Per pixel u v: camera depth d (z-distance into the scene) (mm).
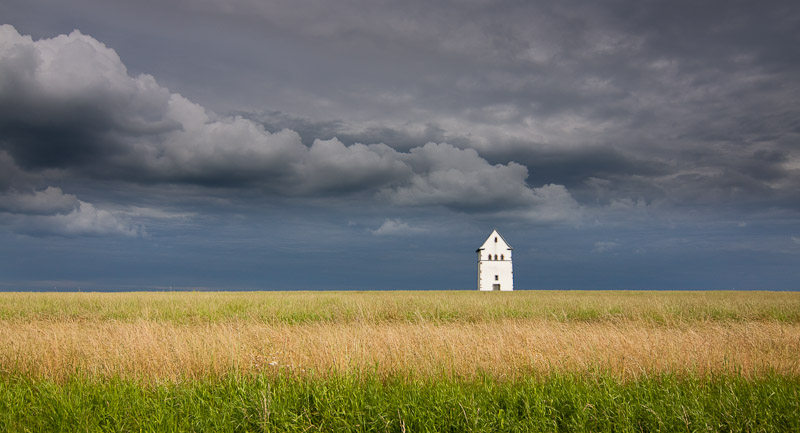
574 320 21406
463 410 5836
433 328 13516
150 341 9773
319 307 26469
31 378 8172
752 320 20906
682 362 8617
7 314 21984
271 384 7492
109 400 6789
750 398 6492
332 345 9234
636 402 6500
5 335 11625
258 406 6262
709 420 5699
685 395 6742
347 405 6383
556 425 5746
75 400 6664
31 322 17562
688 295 46719
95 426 5906
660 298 38188
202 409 6500
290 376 7766
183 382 7602
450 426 5859
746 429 5539
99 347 9773
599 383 7633
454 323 19047
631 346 9562
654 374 8031
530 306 27781
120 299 31688
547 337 10805
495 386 7434
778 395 6527
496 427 5824
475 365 8297
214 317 21312
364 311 23359
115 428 5969
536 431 5602
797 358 9148
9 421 6051
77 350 9805
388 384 7508
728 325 17453
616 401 6512
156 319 20172
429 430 5641
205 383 7621
